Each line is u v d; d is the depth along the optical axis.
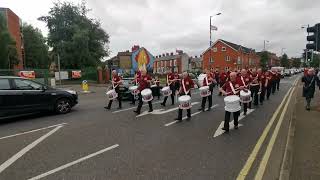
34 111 11.76
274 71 21.66
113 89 13.93
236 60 72.06
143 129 9.27
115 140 7.91
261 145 7.33
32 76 27.42
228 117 8.92
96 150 7.03
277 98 18.59
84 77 40.56
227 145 7.39
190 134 8.58
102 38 55.78
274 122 10.27
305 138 7.70
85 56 50.34
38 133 8.90
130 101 17.19
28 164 6.13
